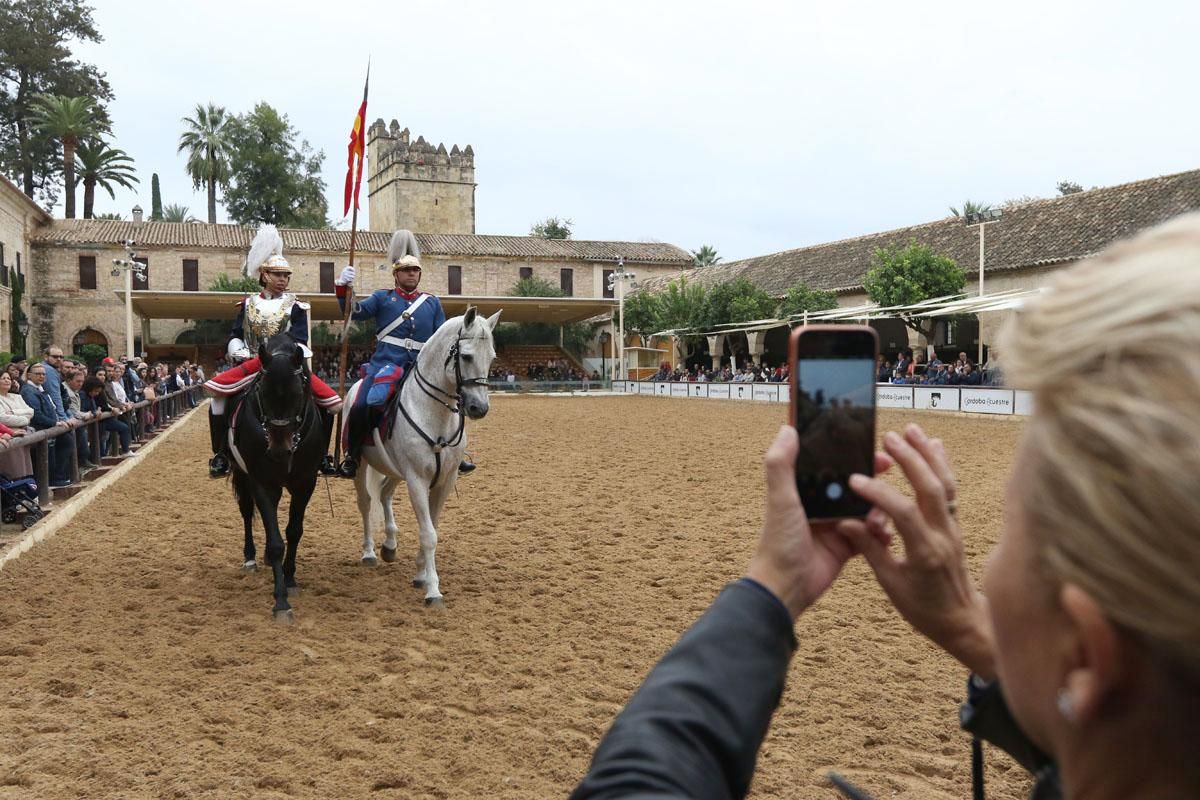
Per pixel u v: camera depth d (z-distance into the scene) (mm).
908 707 5129
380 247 54562
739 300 43594
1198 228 570
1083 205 33312
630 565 8609
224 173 69562
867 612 6887
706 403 36375
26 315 45531
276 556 7035
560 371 53625
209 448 19172
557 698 5289
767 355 48219
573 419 27219
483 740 4715
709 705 855
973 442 18438
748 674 889
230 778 4230
